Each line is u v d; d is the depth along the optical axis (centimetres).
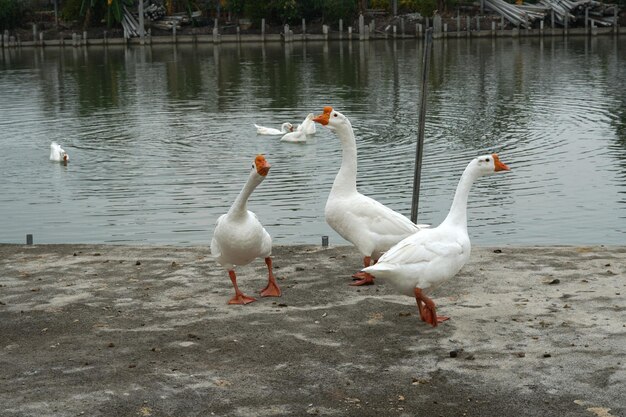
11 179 2114
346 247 1066
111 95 3831
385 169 2111
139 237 1541
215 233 841
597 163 2117
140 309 838
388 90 3759
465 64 4775
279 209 1723
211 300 864
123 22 6975
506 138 2519
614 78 3950
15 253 1069
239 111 3269
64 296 883
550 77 4066
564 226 1550
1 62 5647
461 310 812
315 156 2327
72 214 1738
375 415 605
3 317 819
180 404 625
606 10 6712
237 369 685
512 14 6681
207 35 6881
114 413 611
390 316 802
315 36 6725
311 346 730
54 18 7512
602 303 818
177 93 3862
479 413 605
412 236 769
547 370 670
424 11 6719
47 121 3089
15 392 646
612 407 608
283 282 923
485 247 1037
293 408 617
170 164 2250
